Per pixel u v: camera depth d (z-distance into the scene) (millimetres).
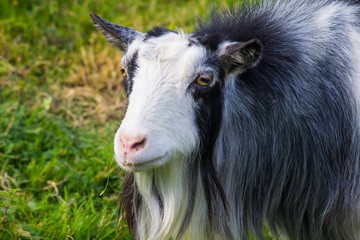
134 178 7246
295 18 7254
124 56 6914
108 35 7434
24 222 8031
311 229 7266
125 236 8078
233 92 6738
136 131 6043
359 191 6906
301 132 6895
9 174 9578
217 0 12508
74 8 13586
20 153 10047
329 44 6957
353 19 7191
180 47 6398
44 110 11156
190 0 14039
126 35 7234
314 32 7047
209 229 7250
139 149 6043
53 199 9062
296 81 6867
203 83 6367
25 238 7492
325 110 6855
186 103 6344
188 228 7203
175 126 6273
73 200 8797
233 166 7023
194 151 6664
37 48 12656
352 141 6848
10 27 12812
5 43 12445
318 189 6996
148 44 6504
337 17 7160
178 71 6301
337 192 6914
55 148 10211
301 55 6922
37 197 9148
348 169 6891
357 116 6844
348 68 6895
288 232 7492
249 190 7195
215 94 6523
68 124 11039
